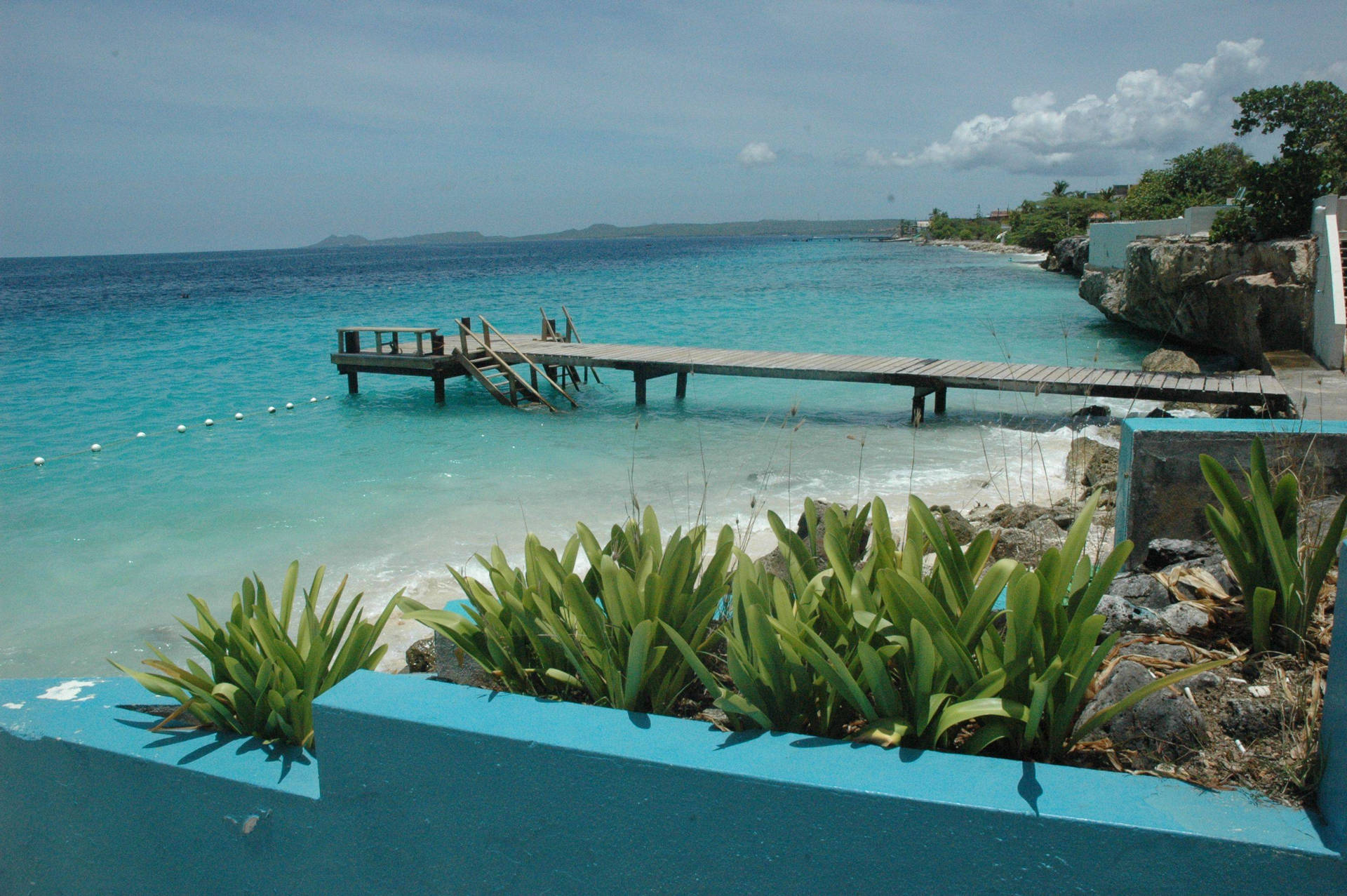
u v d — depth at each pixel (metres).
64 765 2.68
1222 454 4.38
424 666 4.69
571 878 2.13
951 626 2.17
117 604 7.67
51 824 2.76
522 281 67.00
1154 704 2.21
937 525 2.47
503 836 2.17
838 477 10.79
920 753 2.01
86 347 26.45
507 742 2.11
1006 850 1.81
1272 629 2.64
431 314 37.44
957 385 13.97
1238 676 2.47
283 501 10.43
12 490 11.14
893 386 18.03
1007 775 1.92
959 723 2.32
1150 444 4.45
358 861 2.34
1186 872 1.73
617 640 2.51
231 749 2.60
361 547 8.77
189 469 12.12
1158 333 23.58
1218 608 2.91
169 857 2.62
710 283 57.12
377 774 2.26
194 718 2.82
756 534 8.66
